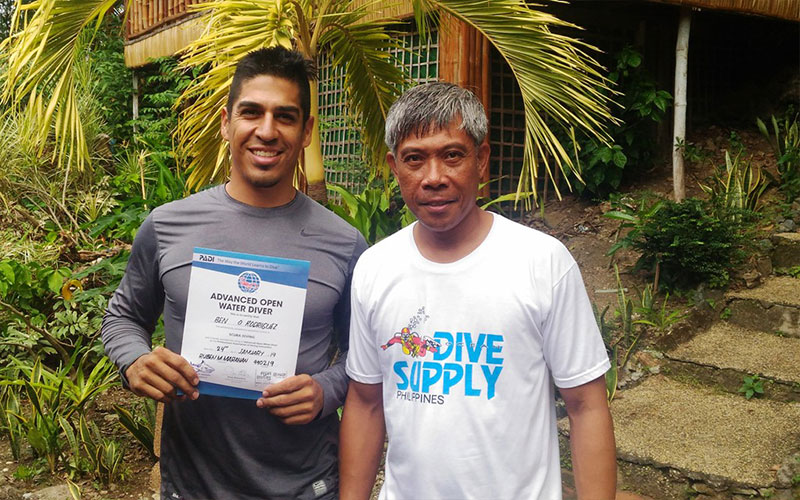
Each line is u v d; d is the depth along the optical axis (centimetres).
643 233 510
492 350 149
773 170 644
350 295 179
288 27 350
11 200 713
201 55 354
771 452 339
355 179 674
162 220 174
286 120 170
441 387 150
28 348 442
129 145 961
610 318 484
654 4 655
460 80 590
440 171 149
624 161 614
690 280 508
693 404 396
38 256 567
